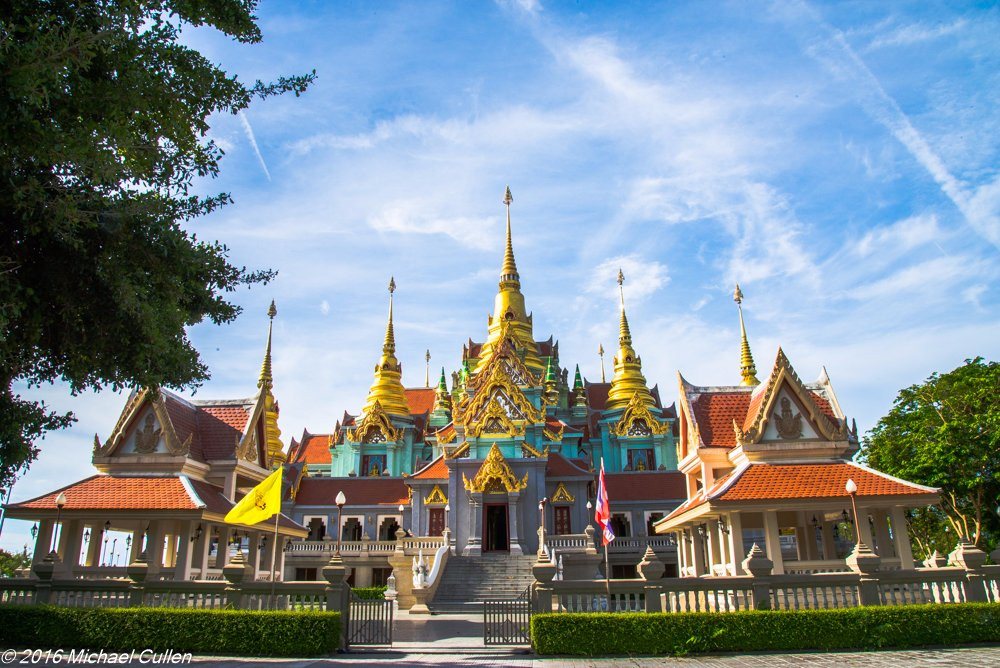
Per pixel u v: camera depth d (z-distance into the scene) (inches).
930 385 1705.2
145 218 686.5
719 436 1384.1
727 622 788.0
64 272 649.6
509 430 2094.0
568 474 2146.9
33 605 840.9
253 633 798.5
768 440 1245.7
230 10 735.7
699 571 1409.9
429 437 3026.6
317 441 3602.4
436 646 865.5
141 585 887.7
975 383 1621.6
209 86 732.7
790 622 788.0
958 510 1578.5
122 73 638.5
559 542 1886.1
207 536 1267.2
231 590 876.0
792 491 1133.7
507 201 3722.9
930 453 1517.0
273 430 3056.1
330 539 2385.6
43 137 558.3
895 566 1097.4
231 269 805.9
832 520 1368.1
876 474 1156.5
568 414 3284.9
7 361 645.9
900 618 790.5
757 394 1396.4
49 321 663.8
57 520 1208.2
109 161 597.0
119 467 1284.4
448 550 1834.4
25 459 659.4
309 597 876.0
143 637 808.3
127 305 642.8
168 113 690.2
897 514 1127.0
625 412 3125.0
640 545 2102.6
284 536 1588.3
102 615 820.0
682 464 1508.4
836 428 1259.8
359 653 822.5
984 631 789.9
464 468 2043.6
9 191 571.8
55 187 594.9
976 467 1473.9
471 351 3523.6
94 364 700.0
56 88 560.7
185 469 1284.4
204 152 745.6
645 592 842.8
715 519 1309.1
